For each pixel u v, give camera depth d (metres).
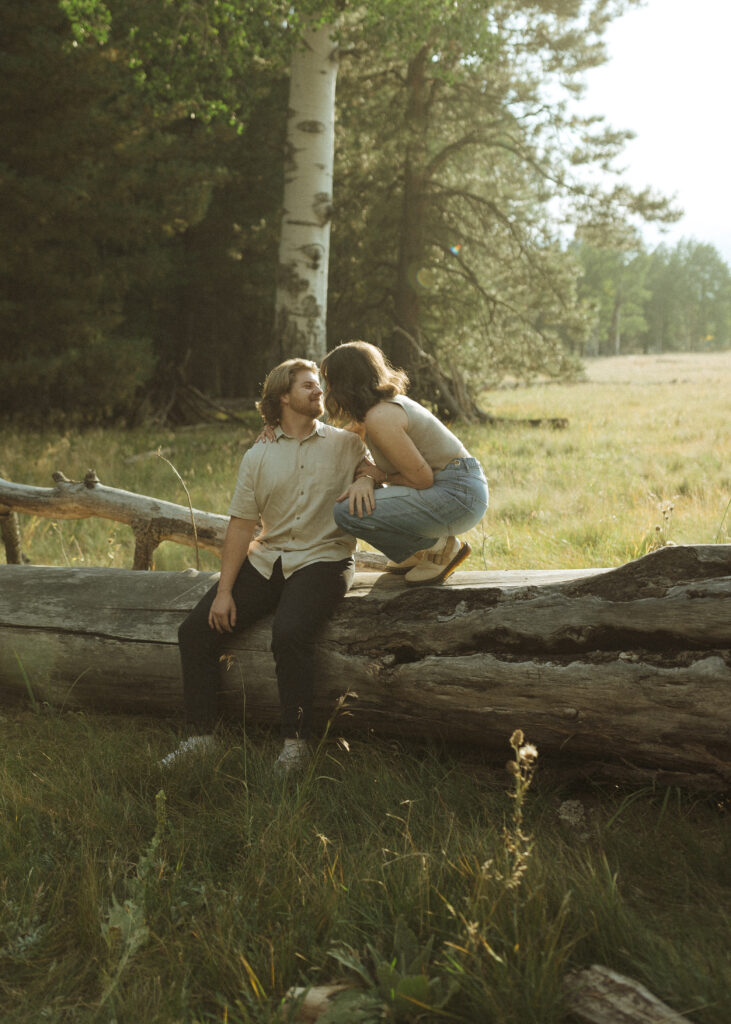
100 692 3.79
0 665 3.95
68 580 4.03
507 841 2.31
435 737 3.22
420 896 2.24
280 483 3.27
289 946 2.13
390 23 11.10
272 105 19.42
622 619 2.78
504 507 7.80
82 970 2.17
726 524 6.33
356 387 3.13
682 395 26.58
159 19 11.37
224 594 3.31
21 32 14.20
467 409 18.47
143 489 9.28
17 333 15.93
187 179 16.48
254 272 20.38
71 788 2.99
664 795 2.90
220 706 3.55
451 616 3.10
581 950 2.10
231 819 2.80
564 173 19.88
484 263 21.67
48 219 15.08
